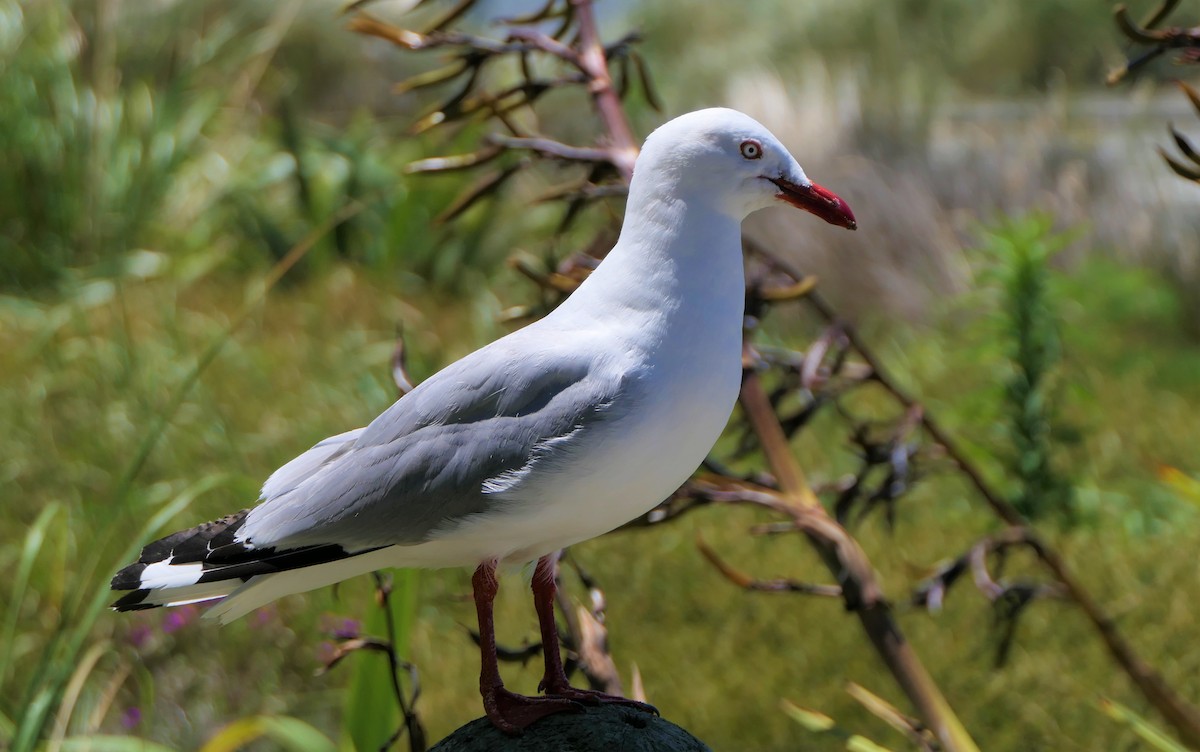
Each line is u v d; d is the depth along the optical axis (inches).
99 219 670.5
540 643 215.3
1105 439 515.2
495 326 608.4
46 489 453.1
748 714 356.5
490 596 189.2
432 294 669.3
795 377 265.3
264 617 388.5
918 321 645.9
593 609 220.8
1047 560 258.7
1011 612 262.1
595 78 257.6
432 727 347.3
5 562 408.5
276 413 515.8
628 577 420.5
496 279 669.9
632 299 184.4
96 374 537.0
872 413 539.5
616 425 177.9
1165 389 570.6
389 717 243.1
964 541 436.8
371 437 189.9
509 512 181.3
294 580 187.6
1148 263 660.1
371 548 185.8
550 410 179.2
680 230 185.2
